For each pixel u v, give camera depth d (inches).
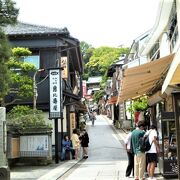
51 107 929.5
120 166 792.9
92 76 4197.8
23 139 865.5
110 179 606.5
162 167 581.9
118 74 2112.5
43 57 1089.4
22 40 1089.4
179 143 407.2
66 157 992.2
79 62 1492.4
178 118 408.2
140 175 546.0
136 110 1280.8
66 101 1127.6
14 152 811.4
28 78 908.6
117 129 2039.9
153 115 978.1
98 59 4008.4
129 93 797.2
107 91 3196.4
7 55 644.7
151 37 906.1
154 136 548.1
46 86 1090.1
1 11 615.2
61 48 1114.1
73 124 1275.8
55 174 699.4
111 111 2893.7
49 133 874.8
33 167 827.4
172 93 411.2
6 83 660.7
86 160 970.7
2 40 641.0
